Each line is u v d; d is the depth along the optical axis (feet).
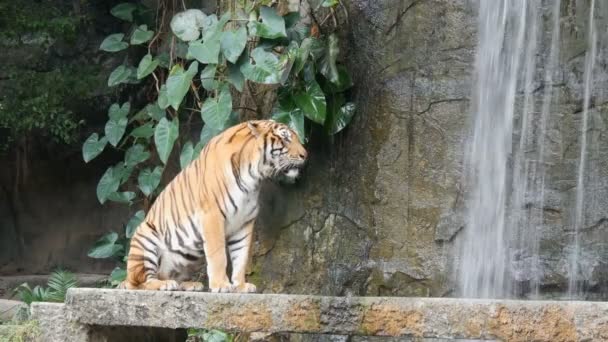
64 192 59.26
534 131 38.14
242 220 32.50
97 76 55.06
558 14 38.19
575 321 24.22
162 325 27.63
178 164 50.34
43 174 59.16
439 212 38.70
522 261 37.76
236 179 31.99
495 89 38.75
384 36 40.27
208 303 27.37
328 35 39.78
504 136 38.52
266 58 38.63
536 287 37.52
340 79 39.58
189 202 32.24
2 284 54.54
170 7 51.52
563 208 37.47
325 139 40.78
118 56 55.77
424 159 39.14
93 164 58.85
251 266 41.81
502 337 24.88
